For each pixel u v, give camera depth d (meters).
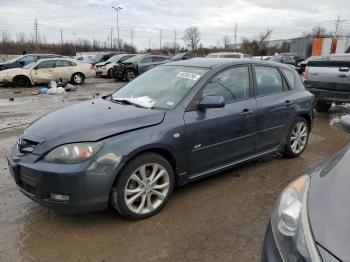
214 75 4.25
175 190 4.26
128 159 3.34
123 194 3.38
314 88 8.59
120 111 3.79
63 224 3.51
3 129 7.50
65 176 3.11
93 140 3.22
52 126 3.50
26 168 3.27
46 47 62.53
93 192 3.20
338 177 2.17
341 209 1.89
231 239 3.26
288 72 5.36
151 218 3.62
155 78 4.59
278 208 2.21
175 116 3.75
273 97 4.89
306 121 5.57
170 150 3.66
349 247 1.67
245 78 4.61
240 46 61.88
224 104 3.91
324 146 6.29
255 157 4.76
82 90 15.97
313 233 1.82
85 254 3.04
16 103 11.67
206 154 4.06
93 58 29.30
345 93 8.02
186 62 4.75
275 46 62.03
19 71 16.92
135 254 3.04
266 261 2.03
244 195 4.16
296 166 5.16
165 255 3.02
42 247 3.14
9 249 3.11
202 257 3.00
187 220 3.58
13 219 3.60
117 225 3.48
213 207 3.85
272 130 4.89
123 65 20.52
